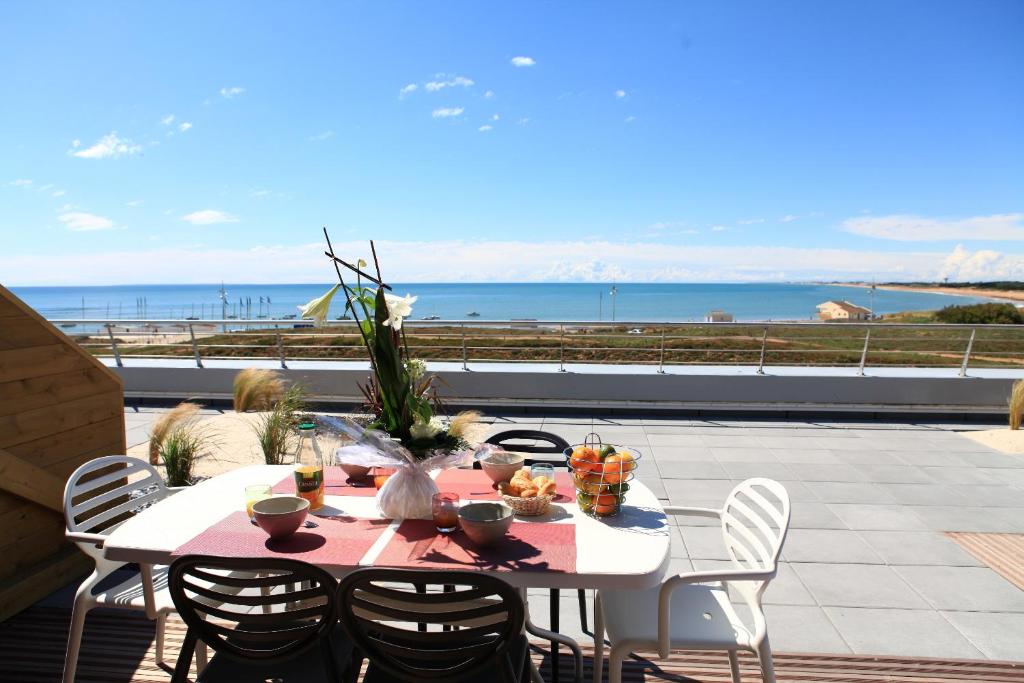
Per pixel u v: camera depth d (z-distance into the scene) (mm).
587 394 7590
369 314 2338
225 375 8031
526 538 1945
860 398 7328
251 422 6703
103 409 3605
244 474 2652
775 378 7371
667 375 7477
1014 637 2797
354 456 2105
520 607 1593
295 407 6023
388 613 1627
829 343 14688
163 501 2295
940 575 3410
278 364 8312
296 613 1702
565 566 1737
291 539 1939
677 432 6613
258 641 1750
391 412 2328
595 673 2174
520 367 7961
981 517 4250
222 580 1707
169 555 1856
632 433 6555
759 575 1915
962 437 6422
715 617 2113
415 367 2652
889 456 5715
